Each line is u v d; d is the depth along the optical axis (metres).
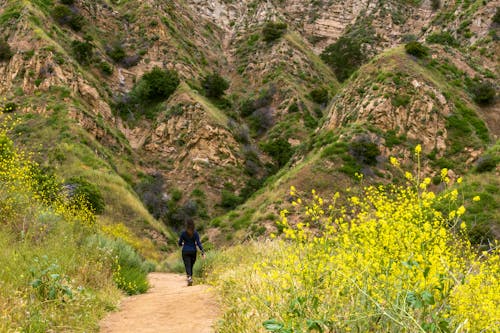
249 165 45.62
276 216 29.41
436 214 4.20
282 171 41.41
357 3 76.62
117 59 53.34
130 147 45.41
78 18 52.81
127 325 6.40
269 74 58.50
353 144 33.59
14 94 41.09
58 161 34.72
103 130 42.66
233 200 42.06
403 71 39.28
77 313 6.16
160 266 21.66
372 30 70.62
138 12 59.84
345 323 3.70
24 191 10.97
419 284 3.43
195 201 41.44
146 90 50.56
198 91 53.47
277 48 61.53
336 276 3.96
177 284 13.57
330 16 75.94
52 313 5.60
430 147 34.84
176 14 64.00
